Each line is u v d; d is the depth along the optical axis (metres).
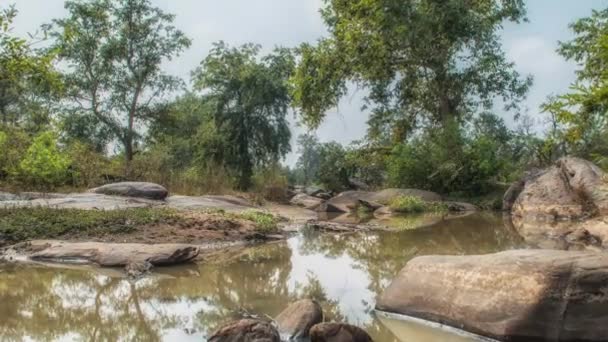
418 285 5.95
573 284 4.99
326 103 28.19
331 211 21.67
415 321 5.74
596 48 8.02
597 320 4.88
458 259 5.94
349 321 5.77
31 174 19.77
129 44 35.03
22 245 10.16
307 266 9.04
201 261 9.49
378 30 25.80
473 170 24.44
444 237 12.48
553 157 24.84
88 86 34.56
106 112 35.59
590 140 17.44
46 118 32.75
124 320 5.95
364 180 35.47
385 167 30.88
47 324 5.82
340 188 35.09
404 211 20.67
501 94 28.77
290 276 8.24
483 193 24.38
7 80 14.16
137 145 37.41
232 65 34.72
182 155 35.28
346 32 26.08
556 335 4.88
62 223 11.42
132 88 36.03
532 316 4.96
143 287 7.54
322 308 6.30
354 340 4.95
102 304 6.64
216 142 33.81
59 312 6.29
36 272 8.54
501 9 28.06
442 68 27.28
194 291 7.29
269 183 27.27
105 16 34.56
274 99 34.88
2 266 9.00
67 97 34.19
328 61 26.98
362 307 6.35
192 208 16.25
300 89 27.45
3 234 10.61
